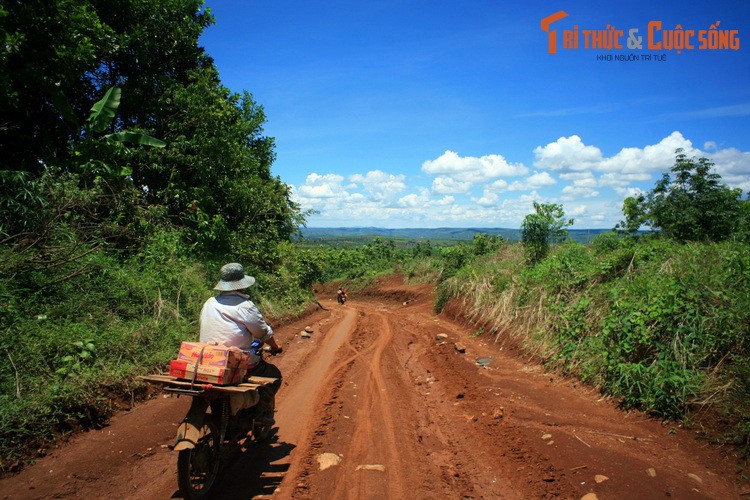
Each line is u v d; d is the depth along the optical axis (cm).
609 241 1162
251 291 1370
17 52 905
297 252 2081
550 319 906
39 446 469
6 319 618
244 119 1834
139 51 1309
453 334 1252
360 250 4459
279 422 598
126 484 422
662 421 523
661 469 432
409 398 713
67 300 741
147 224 1089
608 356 655
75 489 406
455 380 800
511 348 969
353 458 490
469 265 1755
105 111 1060
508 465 472
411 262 3089
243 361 432
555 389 695
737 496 384
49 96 1046
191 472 400
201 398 407
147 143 1109
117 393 607
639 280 760
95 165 1006
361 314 1902
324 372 859
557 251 1270
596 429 534
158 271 992
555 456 473
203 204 1367
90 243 879
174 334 808
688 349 571
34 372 561
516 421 581
